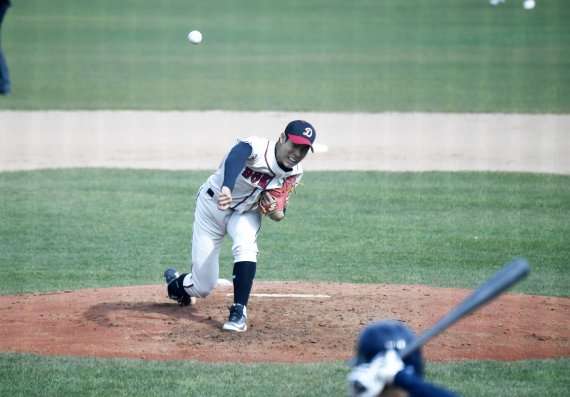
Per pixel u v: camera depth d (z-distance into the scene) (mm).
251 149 27578
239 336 28375
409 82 107438
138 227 47938
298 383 23859
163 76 114000
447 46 138250
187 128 80500
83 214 50625
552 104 91625
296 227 48094
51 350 27141
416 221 49250
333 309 31375
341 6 195125
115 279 38094
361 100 95625
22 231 46844
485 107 90625
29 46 139500
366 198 55062
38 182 59156
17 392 23344
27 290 36000
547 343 27953
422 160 67125
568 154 68938
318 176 61531
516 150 70625
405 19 171875
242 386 23719
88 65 122625
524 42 140625
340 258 41656
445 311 31188
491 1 187500
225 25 165875
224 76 113875
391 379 12102
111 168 63906
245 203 28703
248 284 28766
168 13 184000
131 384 23938
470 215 50531
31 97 97188
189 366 25375
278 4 199875
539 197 54969
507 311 31422
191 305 31844
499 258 41469
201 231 29453
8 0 97562
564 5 188125
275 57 130125
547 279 37562
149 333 28656
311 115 87000
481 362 25766
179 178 60625
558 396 22812
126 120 84688
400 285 35500
